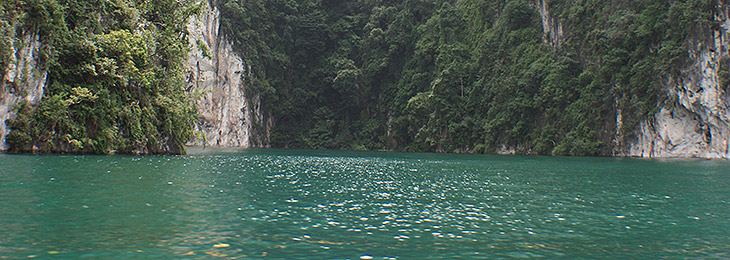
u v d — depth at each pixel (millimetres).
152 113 43562
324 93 111750
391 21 108250
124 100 41062
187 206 15188
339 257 9805
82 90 37375
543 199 19328
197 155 48219
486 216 15078
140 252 9727
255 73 101125
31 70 34969
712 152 67125
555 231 13008
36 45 35312
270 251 10125
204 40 91000
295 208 15648
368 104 109500
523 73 85688
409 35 105250
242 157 47844
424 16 106625
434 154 76250
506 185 24625
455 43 98000
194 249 10078
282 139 105625
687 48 68312
